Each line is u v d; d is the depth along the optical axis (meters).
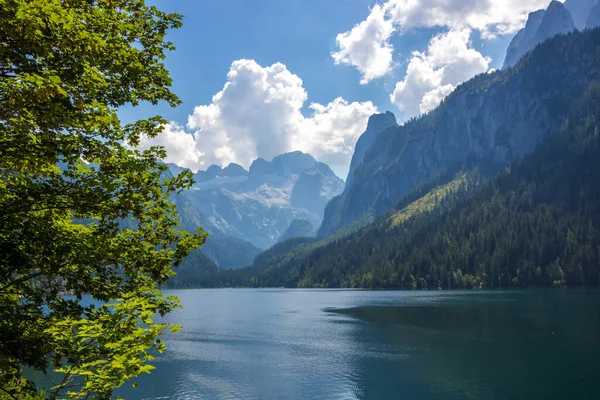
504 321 84.88
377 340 72.06
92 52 10.02
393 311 114.81
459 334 73.56
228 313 128.62
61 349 10.63
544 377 46.25
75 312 11.27
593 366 49.41
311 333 82.44
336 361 57.72
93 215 11.22
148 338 9.42
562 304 112.38
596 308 100.50
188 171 12.30
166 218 12.62
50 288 11.43
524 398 40.44
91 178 10.96
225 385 47.50
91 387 9.52
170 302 12.38
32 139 9.56
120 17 11.88
